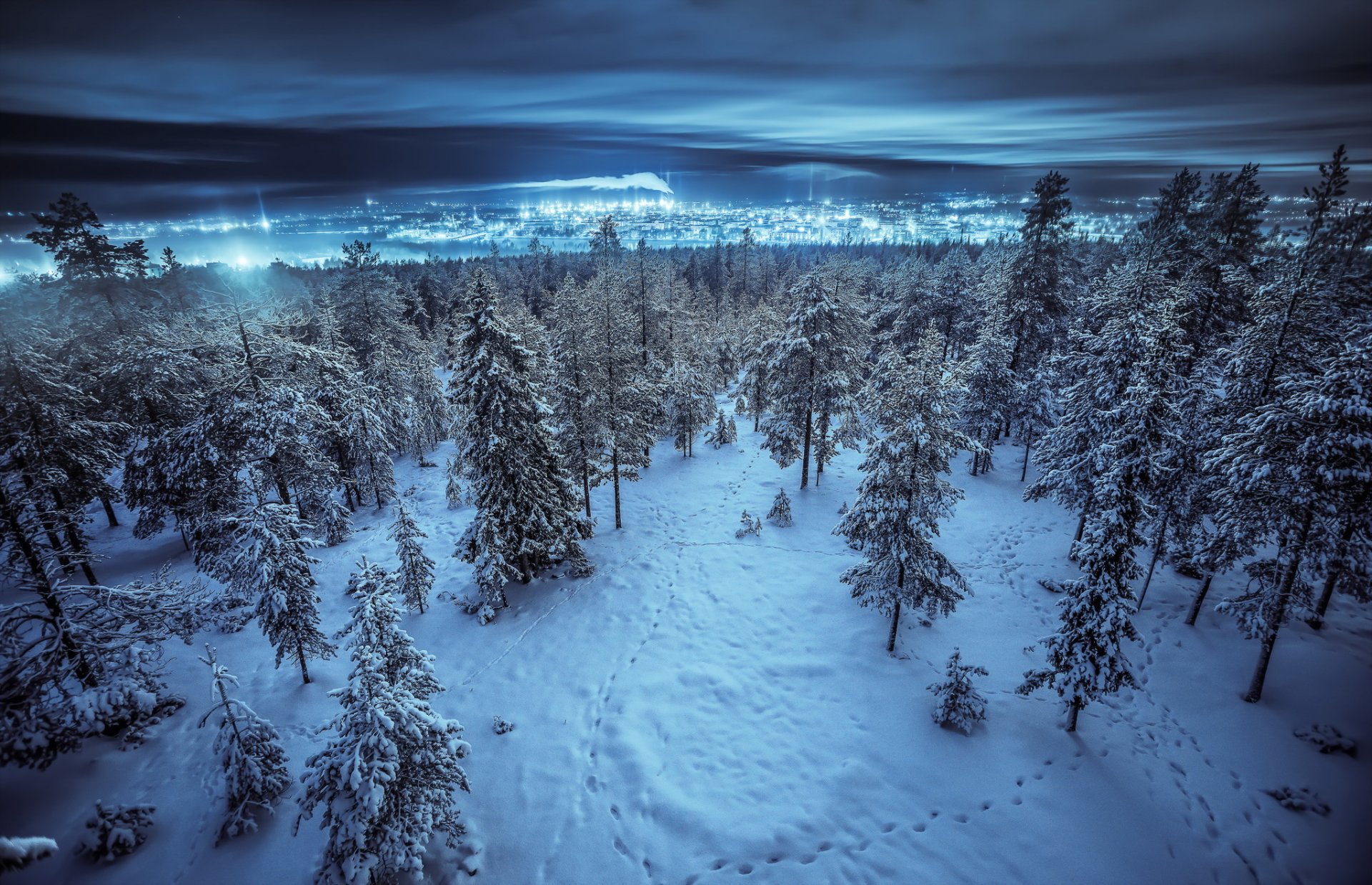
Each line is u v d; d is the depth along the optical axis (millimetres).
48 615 12586
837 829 12016
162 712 14672
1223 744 14055
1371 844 11625
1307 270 17422
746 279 78375
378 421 26953
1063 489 21062
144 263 34750
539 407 18797
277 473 18859
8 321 16547
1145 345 18297
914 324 42719
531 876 11383
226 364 18188
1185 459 17469
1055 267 31406
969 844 11656
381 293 41594
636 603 19891
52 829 11703
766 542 23766
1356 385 12367
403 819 10062
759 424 40188
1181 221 30906
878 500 15703
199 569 19828
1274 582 14797
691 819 12320
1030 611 19203
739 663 16891
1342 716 14445
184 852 11406
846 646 17328
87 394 23594
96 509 28719
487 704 15703
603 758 13938
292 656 16203
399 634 11227
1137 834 11883
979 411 30016
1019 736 14102
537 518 19297
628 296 37438
